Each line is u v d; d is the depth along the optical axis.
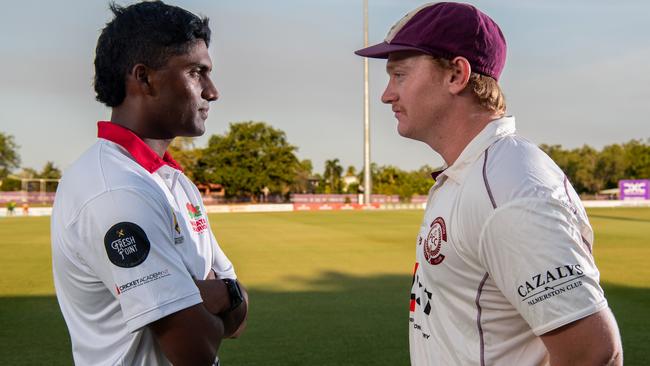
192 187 2.06
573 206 1.57
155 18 1.80
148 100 1.83
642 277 10.10
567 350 1.47
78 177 1.70
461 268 1.66
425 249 1.78
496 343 1.65
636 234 19.03
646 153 81.69
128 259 1.58
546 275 1.47
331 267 11.63
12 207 40.53
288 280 9.98
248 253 14.10
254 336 6.04
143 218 1.63
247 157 70.88
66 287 1.75
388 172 76.31
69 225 1.66
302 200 64.12
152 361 1.72
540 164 1.60
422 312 1.83
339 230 21.70
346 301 8.03
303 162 90.00
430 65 1.79
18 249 15.60
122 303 1.60
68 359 5.34
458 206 1.66
